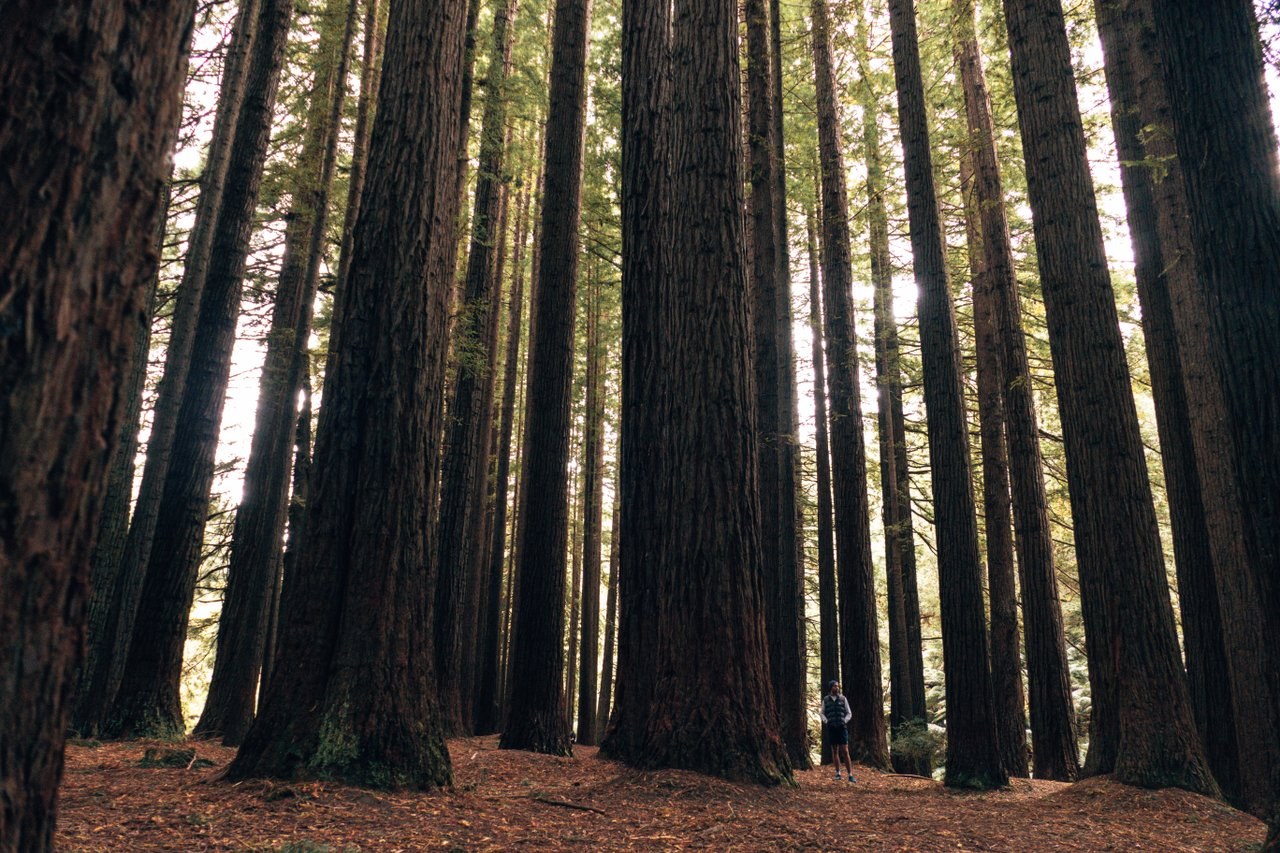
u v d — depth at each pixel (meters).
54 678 1.75
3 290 1.65
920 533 19.67
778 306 14.94
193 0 2.17
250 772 5.90
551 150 12.73
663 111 11.61
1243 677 9.02
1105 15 11.48
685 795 6.45
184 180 11.38
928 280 11.77
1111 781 8.30
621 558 10.74
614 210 18.92
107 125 1.87
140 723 9.58
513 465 29.12
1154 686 8.30
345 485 6.63
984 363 15.38
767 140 13.63
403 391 6.82
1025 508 14.31
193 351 10.73
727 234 8.31
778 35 14.95
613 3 20.69
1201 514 10.48
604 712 26.12
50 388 1.72
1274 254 4.79
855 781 11.69
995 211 14.80
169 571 10.09
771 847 5.27
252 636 12.11
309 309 13.20
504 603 28.33
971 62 14.91
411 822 5.27
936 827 6.57
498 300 20.58
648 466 10.70
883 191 17.59
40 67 1.75
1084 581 9.02
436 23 7.57
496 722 17.09
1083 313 9.02
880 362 19.86
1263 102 5.03
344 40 13.66
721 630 7.37
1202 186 5.11
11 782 1.65
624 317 11.27
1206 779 7.93
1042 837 6.51
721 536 7.58
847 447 14.98
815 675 28.77
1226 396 4.99
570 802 6.23
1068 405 9.10
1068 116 9.42
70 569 1.79
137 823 4.87
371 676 6.20
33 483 1.68
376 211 7.12
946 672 10.62
